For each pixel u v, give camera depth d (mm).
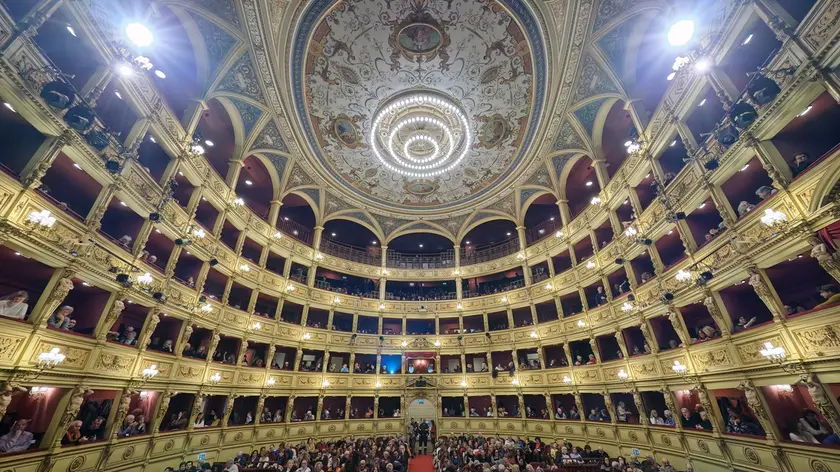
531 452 21344
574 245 27109
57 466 12023
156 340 17859
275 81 20859
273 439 23719
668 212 17000
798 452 11875
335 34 19781
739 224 13648
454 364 32688
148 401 17219
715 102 15594
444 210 34844
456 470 17641
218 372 21094
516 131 25672
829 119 11516
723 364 14859
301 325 28078
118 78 13562
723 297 15562
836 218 10195
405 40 20297
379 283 35719
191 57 18828
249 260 24703
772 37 12828
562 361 26297
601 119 22562
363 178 30797
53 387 12375
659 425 18516
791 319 12008
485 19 19141
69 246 12273
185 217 18844
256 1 16812
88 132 11992
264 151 25312
